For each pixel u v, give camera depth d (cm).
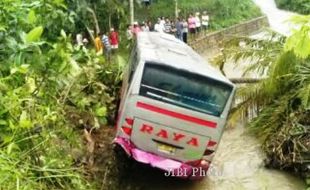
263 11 4209
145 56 827
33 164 546
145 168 899
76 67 600
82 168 689
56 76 598
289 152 1006
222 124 816
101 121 839
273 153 1034
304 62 1162
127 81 925
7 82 543
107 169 823
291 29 396
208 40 2834
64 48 586
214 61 1418
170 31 2634
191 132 816
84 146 765
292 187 963
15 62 532
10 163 488
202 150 827
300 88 1111
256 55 1312
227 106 812
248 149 1136
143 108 809
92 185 695
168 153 828
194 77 805
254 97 1221
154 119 811
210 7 3412
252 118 1252
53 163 577
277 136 1061
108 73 1038
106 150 873
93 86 898
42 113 588
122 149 824
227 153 1120
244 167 1045
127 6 2548
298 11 3984
